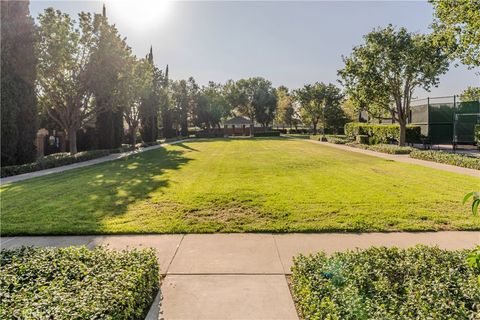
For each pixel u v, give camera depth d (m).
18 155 14.39
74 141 19.00
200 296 3.16
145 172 11.95
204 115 53.25
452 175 10.06
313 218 5.74
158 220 5.76
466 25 9.80
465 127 19.67
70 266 3.04
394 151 17.47
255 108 60.72
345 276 2.85
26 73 14.63
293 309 2.92
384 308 2.31
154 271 3.21
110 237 4.97
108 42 19.06
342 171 11.37
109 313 2.21
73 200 7.32
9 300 2.38
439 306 2.31
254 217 5.88
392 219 5.59
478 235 4.86
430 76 17.52
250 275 3.62
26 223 5.57
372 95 18.59
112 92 20.39
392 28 17.53
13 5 14.25
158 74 33.75
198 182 9.44
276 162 14.41
